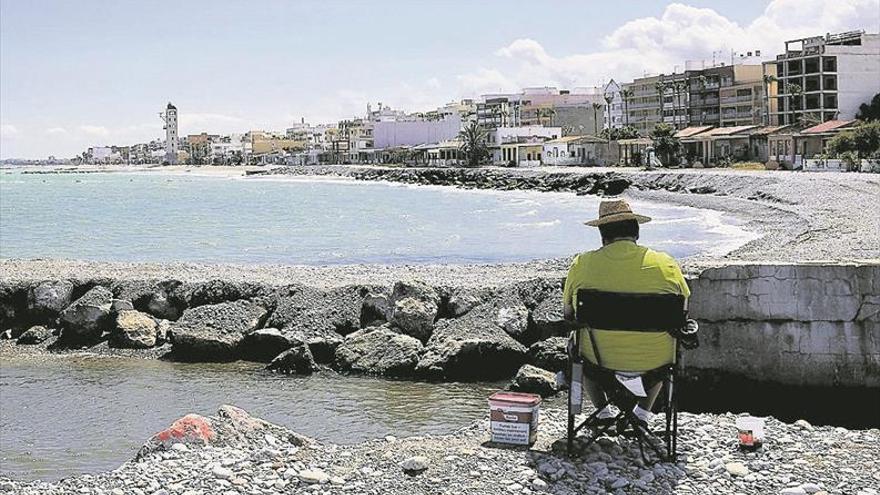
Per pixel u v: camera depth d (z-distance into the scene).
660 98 155.88
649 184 92.94
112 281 25.38
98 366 20.94
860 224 45.12
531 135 167.38
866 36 122.31
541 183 110.44
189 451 10.11
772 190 70.31
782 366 15.85
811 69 122.56
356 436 14.91
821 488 8.29
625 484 8.36
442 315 22.06
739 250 37.00
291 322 22.53
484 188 121.38
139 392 18.36
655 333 8.62
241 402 17.44
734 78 139.38
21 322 24.66
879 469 8.85
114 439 14.85
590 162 146.62
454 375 19.64
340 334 22.25
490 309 21.81
